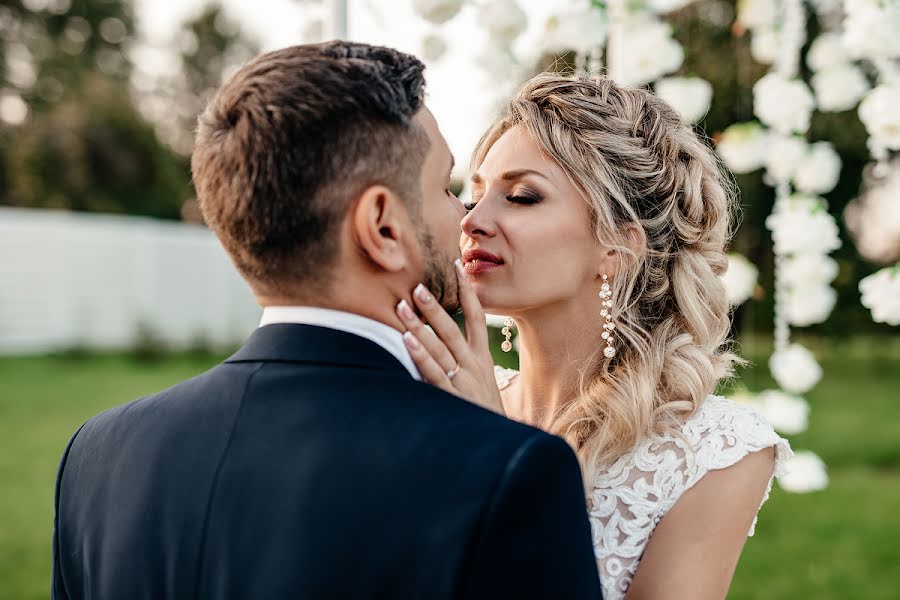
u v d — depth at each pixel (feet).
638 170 5.71
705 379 5.61
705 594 5.13
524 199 5.65
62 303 43.14
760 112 9.55
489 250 5.67
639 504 5.27
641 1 8.21
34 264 42.29
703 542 5.17
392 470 3.32
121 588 3.64
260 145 3.54
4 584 14.26
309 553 3.28
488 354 4.28
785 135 9.77
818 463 9.59
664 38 8.16
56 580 4.07
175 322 45.60
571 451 3.44
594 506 5.37
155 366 38.83
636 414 5.41
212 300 46.83
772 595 14.20
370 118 3.59
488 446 3.31
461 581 3.12
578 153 5.58
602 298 5.77
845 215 29.78
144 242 44.75
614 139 5.64
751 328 26.45
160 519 3.62
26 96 67.26
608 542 5.27
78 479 4.03
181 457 3.69
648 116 5.92
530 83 5.95
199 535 3.51
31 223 42.19
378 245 3.66
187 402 3.87
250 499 3.46
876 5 8.31
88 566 3.84
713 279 6.01
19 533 17.03
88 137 60.85
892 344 42.16
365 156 3.59
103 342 43.83
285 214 3.58
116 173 61.82
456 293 4.12
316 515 3.32
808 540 16.97
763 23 9.60
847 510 19.02
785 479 9.61
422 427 3.41
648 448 5.39
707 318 6.04
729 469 5.25
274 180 3.54
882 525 17.84
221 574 3.42
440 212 3.87
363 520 3.27
